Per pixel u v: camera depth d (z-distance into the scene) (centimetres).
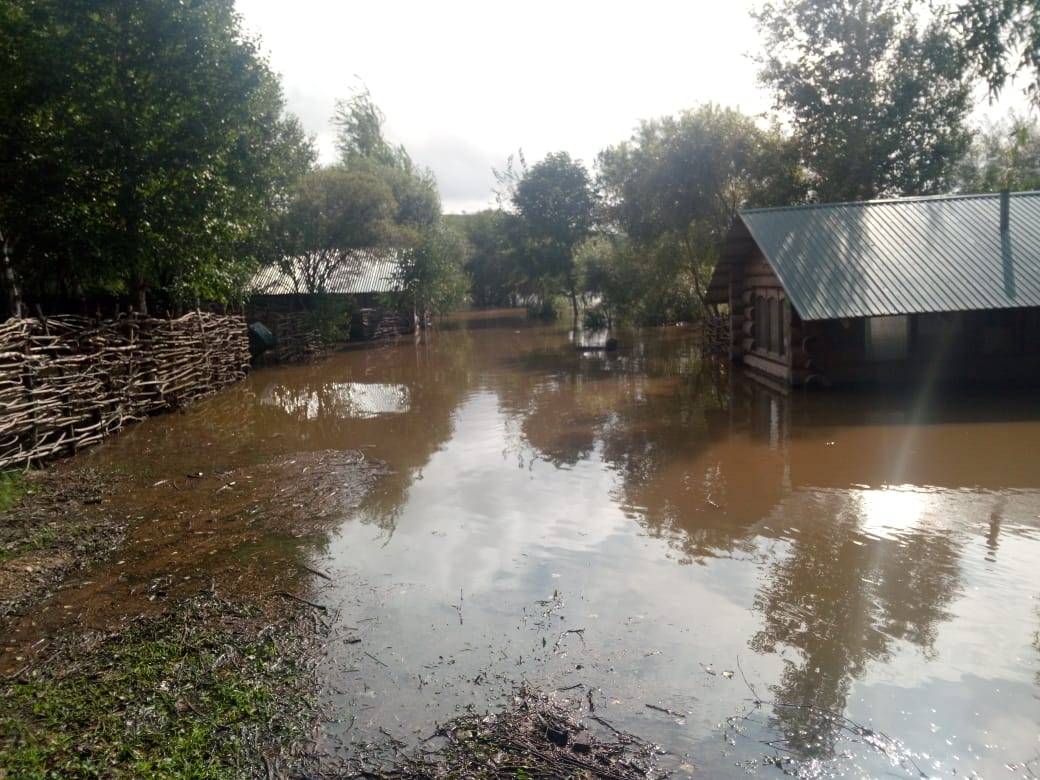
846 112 2788
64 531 791
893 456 999
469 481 970
